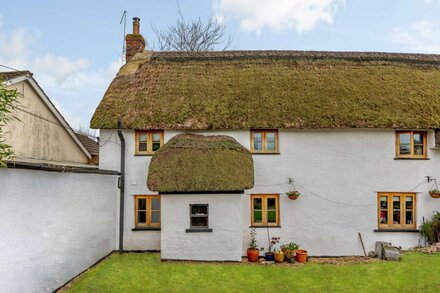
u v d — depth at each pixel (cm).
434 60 1764
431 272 1134
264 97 1489
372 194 1433
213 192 1262
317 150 1436
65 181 1048
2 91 727
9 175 805
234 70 1647
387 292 1012
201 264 1232
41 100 1586
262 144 1448
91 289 1003
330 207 1429
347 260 1345
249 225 1413
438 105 1480
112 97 1513
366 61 1725
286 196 1425
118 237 1416
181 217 1274
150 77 1605
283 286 1055
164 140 1445
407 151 1455
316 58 1719
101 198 1290
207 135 1434
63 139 1838
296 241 1418
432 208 1431
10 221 806
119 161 1441
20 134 1407
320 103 1465
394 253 1289
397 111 1438
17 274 823
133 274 1128
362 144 1441
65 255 1040
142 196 1438
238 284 1066
